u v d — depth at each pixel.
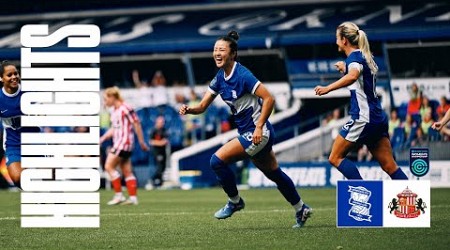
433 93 38.22
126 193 32.62
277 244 12.44
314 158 37.00
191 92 40.25
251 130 14.49
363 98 14.38
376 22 41.59
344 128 14.55
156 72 44.69
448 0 42.31
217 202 25.61
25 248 12.43
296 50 43.47
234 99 14.38
